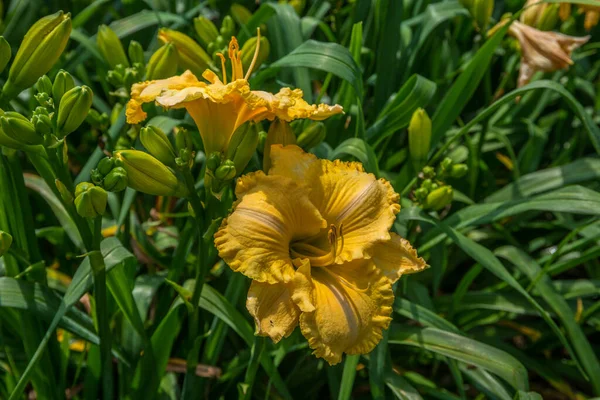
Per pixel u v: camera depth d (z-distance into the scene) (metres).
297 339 0.66
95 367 0.65
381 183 0.55
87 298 0.69
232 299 0.66
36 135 0.51
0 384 0.67
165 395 0.66
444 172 0.67
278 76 0.76
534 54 0.76
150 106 0.71
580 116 0.62
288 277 0.51
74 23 0.82
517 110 0.87
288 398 0.63
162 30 0.68
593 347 0.79
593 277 0.79
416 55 0.82
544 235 0.84
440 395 0.67
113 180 0.51
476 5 0.75
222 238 0.51
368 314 0.52
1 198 0.60
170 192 0.53
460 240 0.63
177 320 0.62
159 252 0.72
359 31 0.68
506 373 0.59
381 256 0.54
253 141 0.53
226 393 0.70
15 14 0.90
